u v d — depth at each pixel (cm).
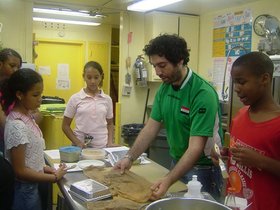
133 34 461
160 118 194
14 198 158
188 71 178
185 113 177
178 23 450
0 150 199
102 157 214
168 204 117
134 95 470
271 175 127
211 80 445
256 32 348
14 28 408
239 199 126
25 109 175
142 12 457
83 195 146
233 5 399
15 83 172
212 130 165
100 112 276
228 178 145
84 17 520
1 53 241
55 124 361
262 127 131
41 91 176
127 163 186
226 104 373
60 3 424
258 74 128
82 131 273
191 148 161
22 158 164
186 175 182
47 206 199
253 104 136
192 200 118
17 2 407
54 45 578
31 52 420
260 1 368
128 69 462
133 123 470
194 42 464
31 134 171
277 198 127
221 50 427
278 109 132
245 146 135
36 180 167
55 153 224
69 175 179
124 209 133
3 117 195
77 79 602
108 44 612
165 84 191
